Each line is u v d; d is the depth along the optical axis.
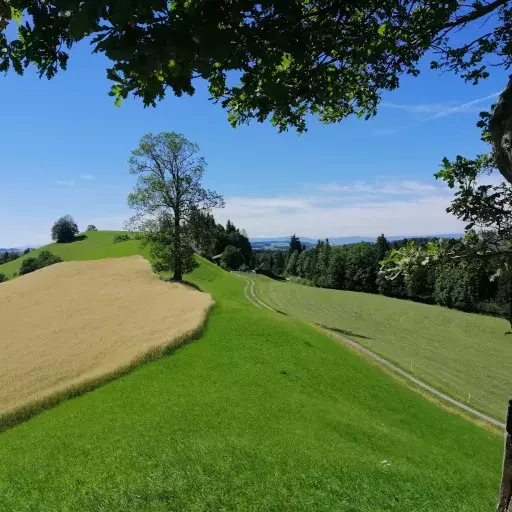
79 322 40.38
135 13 2.71
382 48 4.43
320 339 39.00
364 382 30.52
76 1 2.61
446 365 41.66
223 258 142.88
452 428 25.09
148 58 2.77
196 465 13.42
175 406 21.00
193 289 52.44
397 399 28.70
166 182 56.22
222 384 24.98
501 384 37.12
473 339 53.81
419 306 73.50
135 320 39.53
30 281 60.59
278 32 3.42
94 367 28.12
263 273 148.88
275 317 42.31
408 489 12.23
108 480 13.01
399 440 20.12
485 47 5.77
